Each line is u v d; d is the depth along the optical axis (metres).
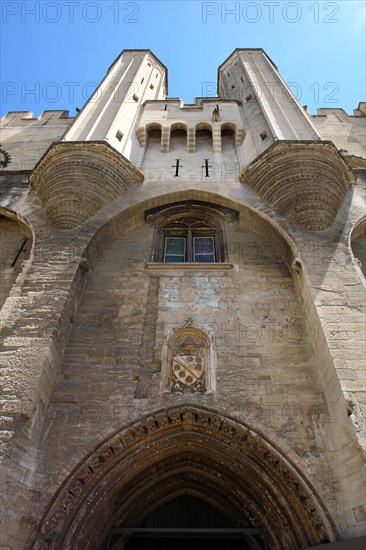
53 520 6.77
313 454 7.50
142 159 15.33
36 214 12.08
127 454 7.85
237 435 7.92
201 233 13.07
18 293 9.48
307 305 9.62
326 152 11.86
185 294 10.52
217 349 9.22
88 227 11.33
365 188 12.95
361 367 7.80
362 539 5.51
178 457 8.52
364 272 11.16
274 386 8.55
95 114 16.12
